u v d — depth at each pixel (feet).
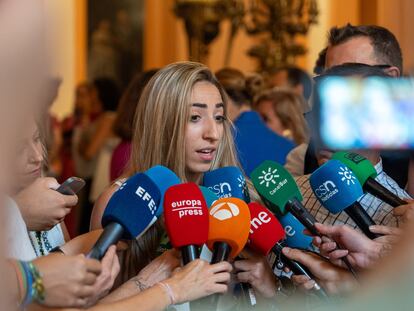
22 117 4.77
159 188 7.27
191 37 25.14
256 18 25.26
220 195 8.45
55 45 4.75
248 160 13.43
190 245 6.89
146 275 7.20
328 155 8.00
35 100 4.75
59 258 6.04
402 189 9.06
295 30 24.88
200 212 6.89
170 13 39.91
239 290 7.86
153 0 40.27
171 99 8.48
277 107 15.17
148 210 6.81
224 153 8.82
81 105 25.85
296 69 17.10
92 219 8.62
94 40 40.45
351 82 6.92
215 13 25.13
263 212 7.68
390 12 10.69
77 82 39.96
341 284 7.34
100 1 40.86
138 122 8.68
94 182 19.57
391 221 8.47
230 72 15.15
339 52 10.70
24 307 5.83
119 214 6.68
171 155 8.46
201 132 8.49
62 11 4.78
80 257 6.07
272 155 13.52
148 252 8.13
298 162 12.32
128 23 40.70
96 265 6.14
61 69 4.80
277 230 7.63
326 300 7.33
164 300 6.57
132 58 40.70
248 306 7.77
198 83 8.54
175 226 6.86
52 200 7.14
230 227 6.98
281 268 8.08
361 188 7.76
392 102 6.27
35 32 4.67
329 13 31.68
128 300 6.48
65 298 5.93
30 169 7.07
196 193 6.97
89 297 6.24
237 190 8.46
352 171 7.89
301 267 7.73
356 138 6.63
